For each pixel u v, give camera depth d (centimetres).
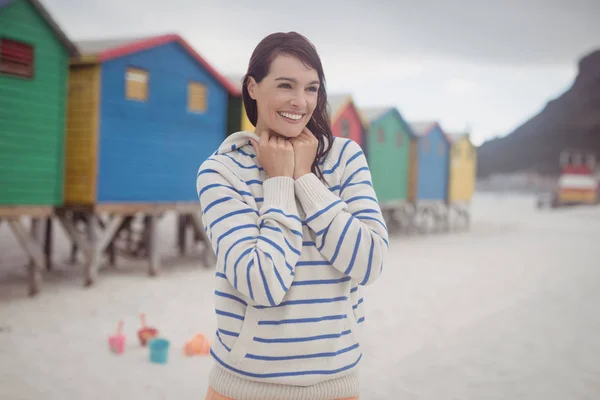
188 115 1225
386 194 2083
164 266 1304
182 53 1201
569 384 547
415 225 2306
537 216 3497
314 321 204
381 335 734
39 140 948
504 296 1007
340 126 1745
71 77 1055
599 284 1138
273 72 209
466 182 2688
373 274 205
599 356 641
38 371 576
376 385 539
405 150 2211
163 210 1183
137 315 834
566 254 1666
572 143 9481
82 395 513
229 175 212
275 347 202
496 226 2806
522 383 548
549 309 895
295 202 208
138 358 629
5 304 877
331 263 206
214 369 217
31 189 938
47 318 802
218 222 205
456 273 1279
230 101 1373
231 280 197
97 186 1038
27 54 920
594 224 2931
